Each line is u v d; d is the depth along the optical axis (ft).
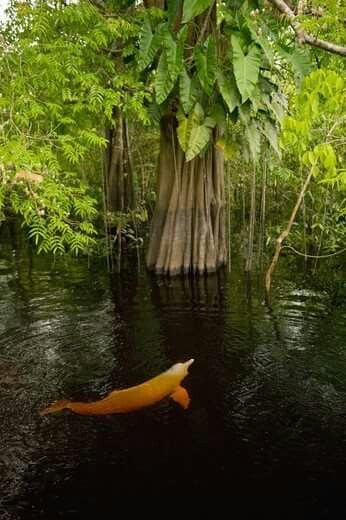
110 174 29.86
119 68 18.22
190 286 20.95
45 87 12.37
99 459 10.12
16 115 10.83
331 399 12.10
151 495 9.14
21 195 10.91
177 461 10.02
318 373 13.29
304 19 14.46
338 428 10.98
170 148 21.98
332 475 9.56
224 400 12.12
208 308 18.25
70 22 13.87
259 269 22.80
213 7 17.51
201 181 22.00
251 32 15.10
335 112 12.30
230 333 15.92
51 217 10.61
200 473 9.68
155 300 19.33
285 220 27.66
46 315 17.81
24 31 13.64
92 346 15.17
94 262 24.93
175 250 22.31
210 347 14.94
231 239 27.50
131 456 10.19
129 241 29.19
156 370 13.66
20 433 10.94
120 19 15.19
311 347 14.75
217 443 10.55
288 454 10.17
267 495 9.10
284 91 21.91
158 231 22.93
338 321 16.62
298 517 8.59
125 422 11.34
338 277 21.30
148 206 33.12
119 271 23.32
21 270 23.70
